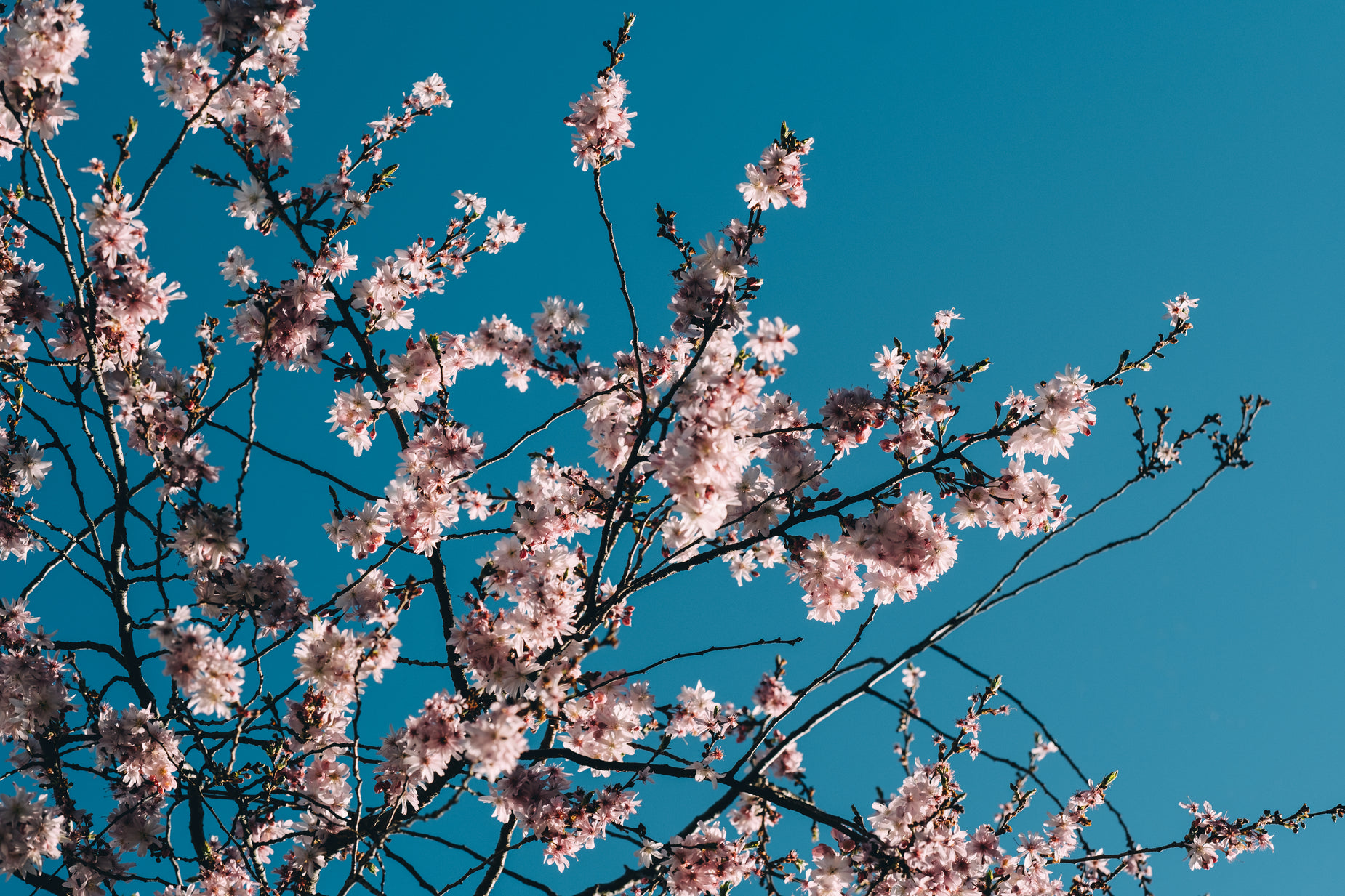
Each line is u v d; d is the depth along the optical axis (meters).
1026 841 6.32
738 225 4.52
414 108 5.57
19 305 4.96
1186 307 4.92
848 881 5.50
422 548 5.16
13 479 5.28
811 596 5.05
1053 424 4.98
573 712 5.39
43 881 4.75
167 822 5.07
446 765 4.55
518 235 5.98
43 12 4.04
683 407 4.34
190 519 4.45
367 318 5.50
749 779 4.51
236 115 5.04
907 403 5.12
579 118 4.70
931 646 3.91
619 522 5.13
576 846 5.32
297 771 5.14
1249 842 6.05
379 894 4.28
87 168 4.50
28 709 5.07
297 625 4.73
